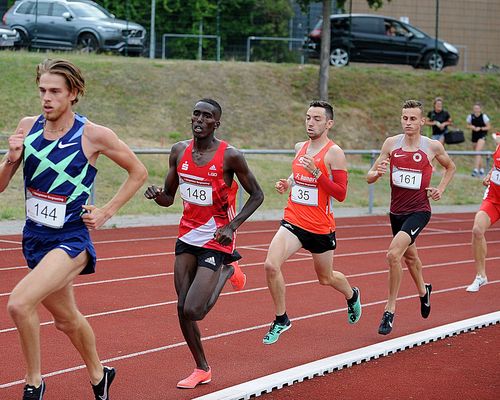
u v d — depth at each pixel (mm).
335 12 45406
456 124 40125
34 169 7055
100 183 25734
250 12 47969
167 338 10555
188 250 8516
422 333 10938
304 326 11500
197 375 8578
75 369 9062
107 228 21016
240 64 39875
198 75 37844
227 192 8492
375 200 28984
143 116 34375
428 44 43625
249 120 36062
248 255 17656
